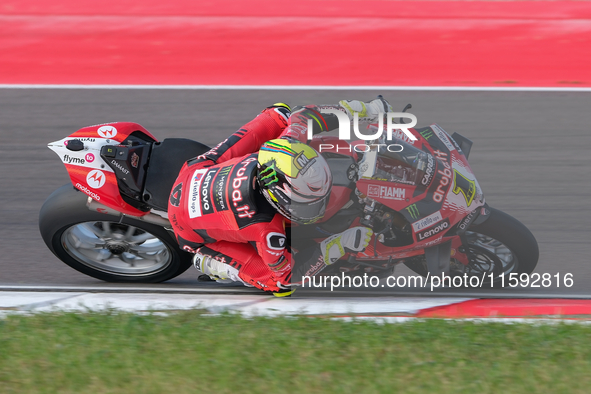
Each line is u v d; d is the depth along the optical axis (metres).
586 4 35.91
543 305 12.38
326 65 29.00
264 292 14.12
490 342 10.85
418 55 30.08
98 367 10.40
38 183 20.20
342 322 11.42
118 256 15.18
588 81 26.50
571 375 9.97
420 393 9.61
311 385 9.82
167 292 14.46
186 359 10.51
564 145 20.98
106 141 13.59
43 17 34.47
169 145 13.87
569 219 16.81
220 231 11.84
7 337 11.34
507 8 35.97
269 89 26.28
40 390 9.95
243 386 9.84
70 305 13.09
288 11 35.84
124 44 31.39
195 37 32.31
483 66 28.56
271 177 10.50
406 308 12.19
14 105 24.94
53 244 14.45
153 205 13.14
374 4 36.88
